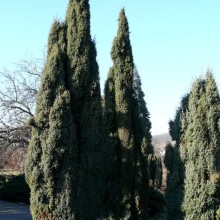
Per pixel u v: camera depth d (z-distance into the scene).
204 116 12.88
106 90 16.56
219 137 12.80
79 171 11.99
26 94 31.67
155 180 24.64
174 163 13.45
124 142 15.70
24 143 31.22
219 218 12.34
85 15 12.95
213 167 12.60
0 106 31.02
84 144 12.45
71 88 12.46
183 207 12.78
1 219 21.12
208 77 13.09
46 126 11.79
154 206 22.67
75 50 12.68
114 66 16.56
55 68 12.07
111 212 15.31
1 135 30.80
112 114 16.12
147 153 16.06
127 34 16.67
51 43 12.71
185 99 14.09
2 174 30.44
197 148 12.73
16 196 28.56
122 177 15.48
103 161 13.62
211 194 12.55
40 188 11.62
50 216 11.52
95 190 12.43
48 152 11.59
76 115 12.48
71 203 11.63
